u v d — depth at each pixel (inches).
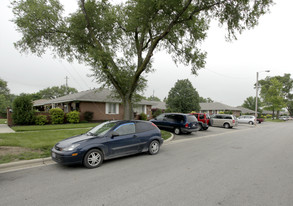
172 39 473.7
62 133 411.2
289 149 318.0
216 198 129.5
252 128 826.2
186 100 1311.5
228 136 507.5
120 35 469.1
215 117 841.5
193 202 123.2
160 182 159.0
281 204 121.7
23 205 118.1
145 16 367.6
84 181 160.6
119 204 119.8
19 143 293.0
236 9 356.5
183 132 514.3
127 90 431.2
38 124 584.7
